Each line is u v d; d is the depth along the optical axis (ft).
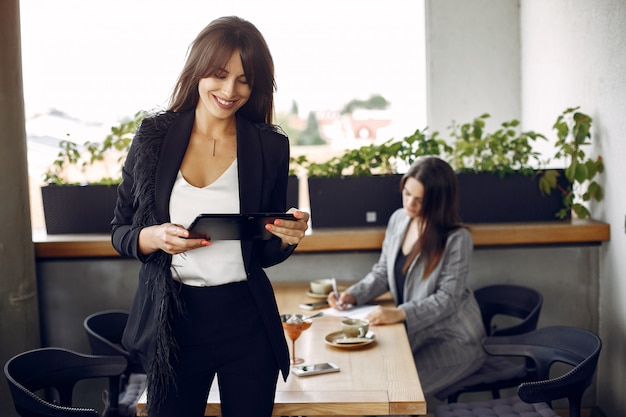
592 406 11.76
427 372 9.57
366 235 11.25
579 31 11.48
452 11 14.10
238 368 5.77
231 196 5.71
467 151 12.05
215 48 5.39
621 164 10.40
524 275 11.55
